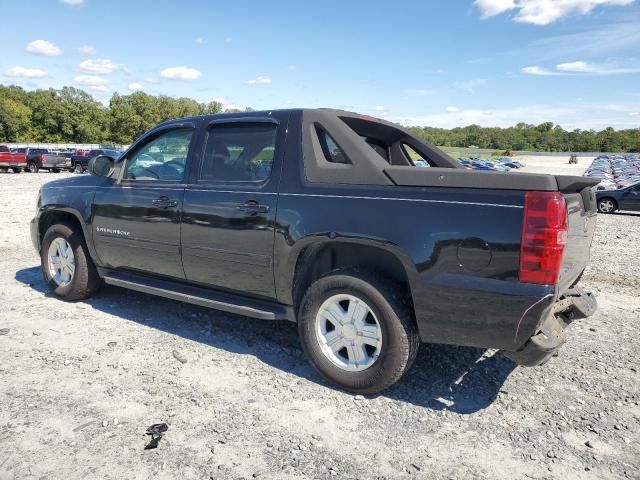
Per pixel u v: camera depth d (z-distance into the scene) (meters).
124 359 3.91
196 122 4.36
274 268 3.70
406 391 3.52
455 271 3.01
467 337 3.07
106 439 2.86
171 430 2.97
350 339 3.45
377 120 4.46
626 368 3.95
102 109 103.56
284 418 3.13
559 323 3.27
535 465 2.74
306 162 3.66
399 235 3.16
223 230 3.92
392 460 2.75
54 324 4.63
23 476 2.53
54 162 33.25
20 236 9.05
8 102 87.56
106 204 4.76
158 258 4.43
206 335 4.45
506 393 3.52
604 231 12.73
